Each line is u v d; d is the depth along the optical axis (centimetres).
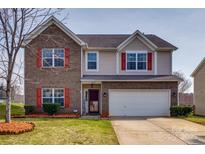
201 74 2970
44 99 2627
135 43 2789
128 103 2664
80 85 2620
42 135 1420
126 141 1369
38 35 2611
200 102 2992
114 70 2777
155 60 2781
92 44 2806
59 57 2619
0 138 1345
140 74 2778
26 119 2180
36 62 2616
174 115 2584
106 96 2656
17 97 5016
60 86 2616
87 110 2739
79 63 2623
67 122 1898
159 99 2664
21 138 1350
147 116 2614
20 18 1565
